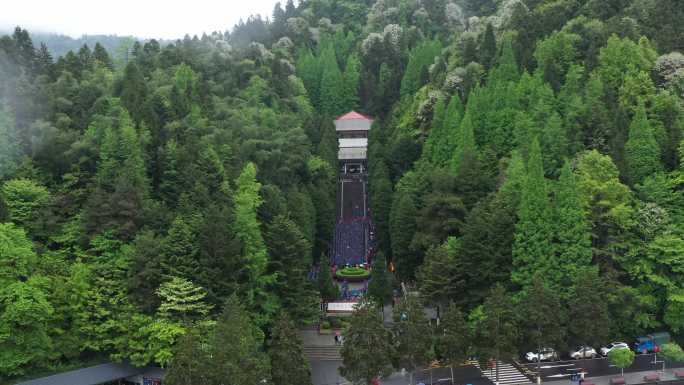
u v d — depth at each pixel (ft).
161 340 327.06
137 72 517.14
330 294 447.83
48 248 376.07
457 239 398.01
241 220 371.97
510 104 487.20
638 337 366.22
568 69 515.91
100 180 389.39
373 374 304.91
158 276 341.21
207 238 349.20
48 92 459.73
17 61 503.61
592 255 360.48
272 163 509.35
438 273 367.45
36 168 407.23
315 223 516.73
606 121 426.51
